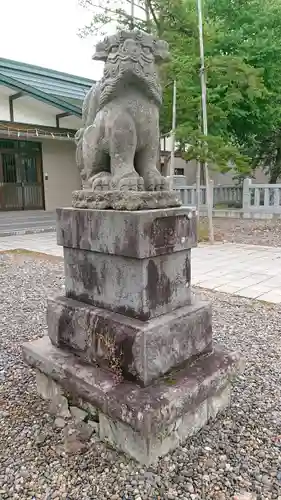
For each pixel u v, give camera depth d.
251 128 12.73
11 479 1.86
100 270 2.20
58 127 12.93
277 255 7.25
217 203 14.79
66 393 2.29
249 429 2.20
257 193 12.26
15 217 12.48
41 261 7.06
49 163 15.03
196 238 2.30
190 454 2.01
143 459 1.91
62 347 2.43
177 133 7.68
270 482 1.82
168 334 2.05
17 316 4.14
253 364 2.96
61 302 2.40
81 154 2.63
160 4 8.54
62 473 1.89
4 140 13.71
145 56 2.17
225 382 2.27
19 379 2.80
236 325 3.78
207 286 5.16
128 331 1.98
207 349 2.37
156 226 1.99
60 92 12.91
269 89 11.23
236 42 10.53
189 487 1.79
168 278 2.15
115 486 1.80
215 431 2.19
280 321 3.87
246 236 9.55
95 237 2.14
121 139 2.18
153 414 1.79
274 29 11.95
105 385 2.00
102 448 2.05
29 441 2.12
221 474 1.87
